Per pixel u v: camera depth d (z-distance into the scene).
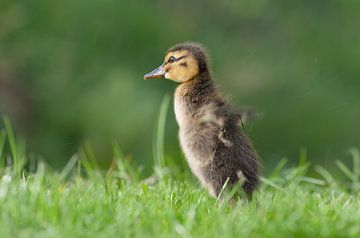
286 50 20.19
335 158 19.27
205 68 10.13
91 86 19.41
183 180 10.87
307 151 19.22
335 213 8.55
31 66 19.70
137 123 18.39
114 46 19.56
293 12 20.61
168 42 19.69
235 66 19.64
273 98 19.38
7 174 10.31
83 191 9.58
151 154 18.05
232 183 9.33
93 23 19.62
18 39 19.75
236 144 9.45
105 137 18.52
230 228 7.77
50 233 7.59
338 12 20.75
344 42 20.48
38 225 7.78
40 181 9.67
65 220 7.84
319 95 19.59
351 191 11.55
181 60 10.14
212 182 9.43
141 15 19.62
